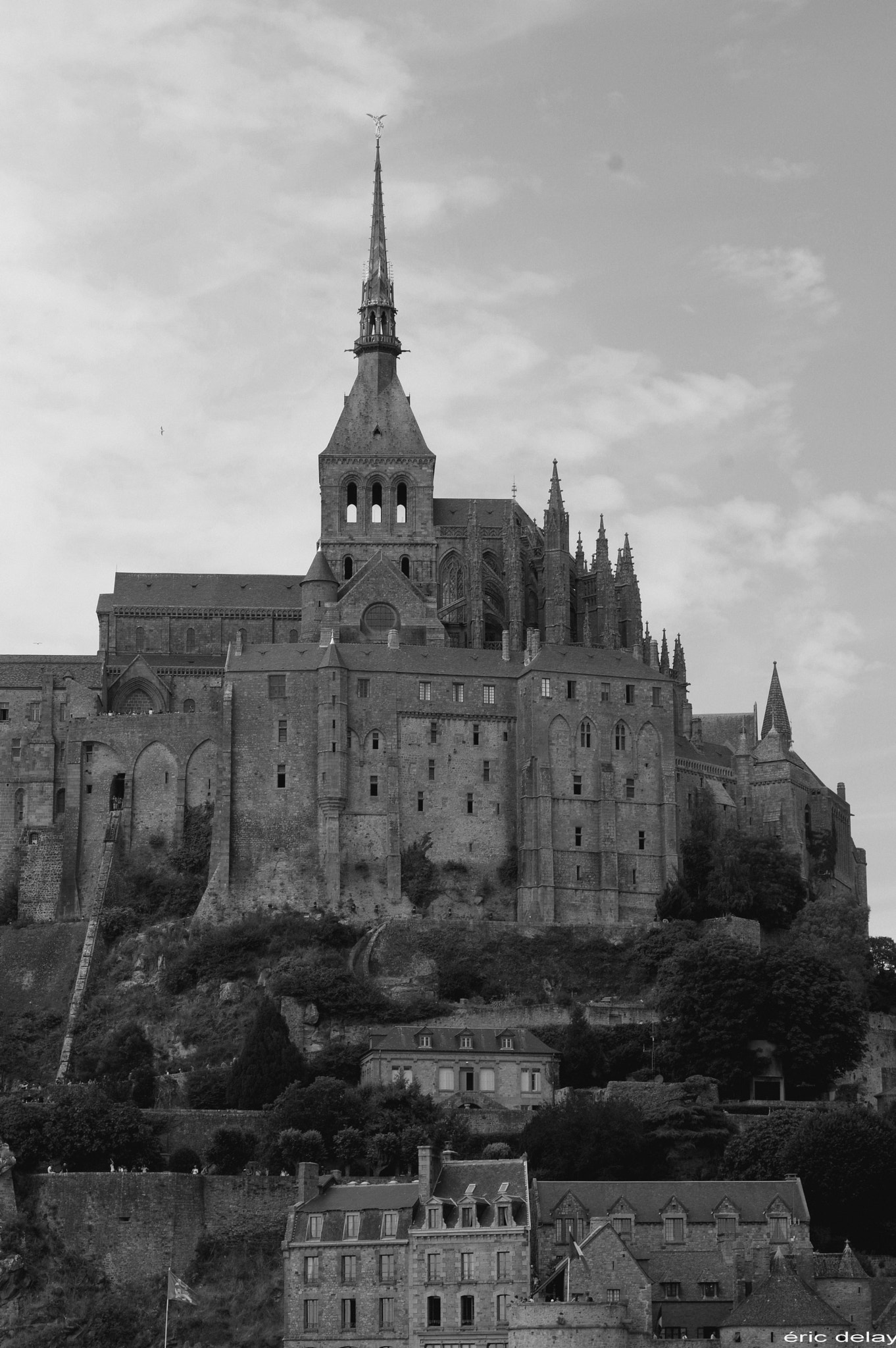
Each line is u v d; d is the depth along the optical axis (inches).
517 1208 7475.4
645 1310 7214.6
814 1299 7150.6
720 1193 7647.6
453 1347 7342.5
